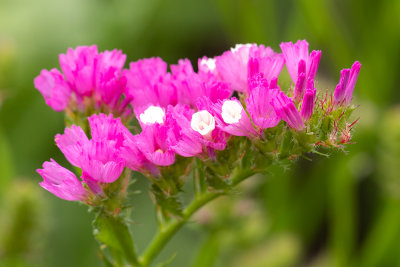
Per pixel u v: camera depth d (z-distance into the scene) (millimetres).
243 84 306
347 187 445
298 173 490
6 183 410
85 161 292
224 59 306
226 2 485
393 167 424
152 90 305
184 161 302
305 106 293
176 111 294
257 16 468
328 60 483
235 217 394
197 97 302
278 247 416
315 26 466
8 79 423
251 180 416
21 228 390
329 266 467
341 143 299
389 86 495
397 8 491
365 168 474
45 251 450
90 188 299
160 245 322
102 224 309
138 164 299
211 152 299
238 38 494
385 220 432
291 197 474
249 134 296
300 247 431
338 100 298
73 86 315
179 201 310
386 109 479
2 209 401
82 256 475
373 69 495
